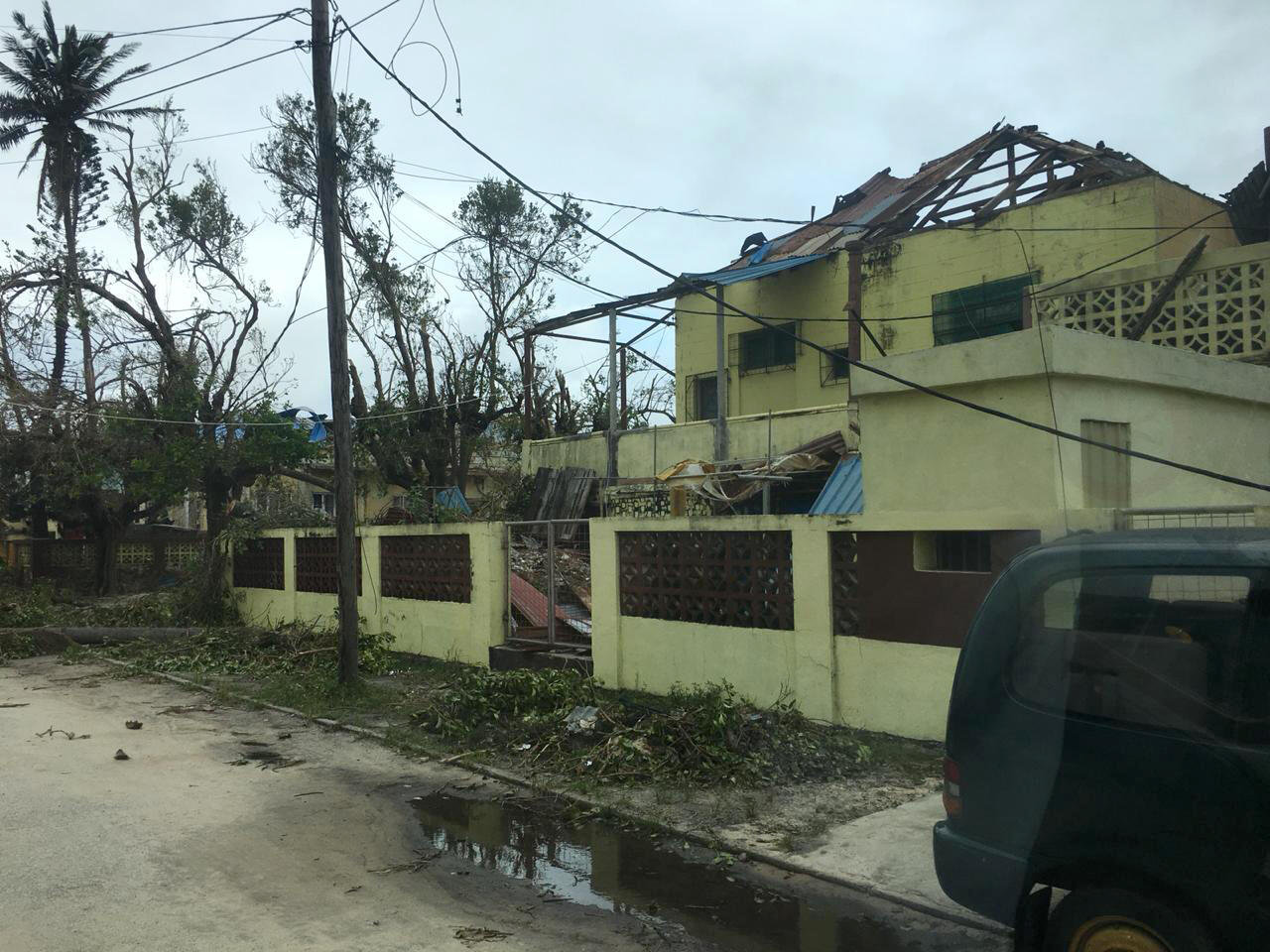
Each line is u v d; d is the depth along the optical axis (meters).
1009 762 3.71
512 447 28.86
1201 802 3.18
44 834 6.31
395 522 17.47
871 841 5.86
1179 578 3.42
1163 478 8.20
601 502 17.55
